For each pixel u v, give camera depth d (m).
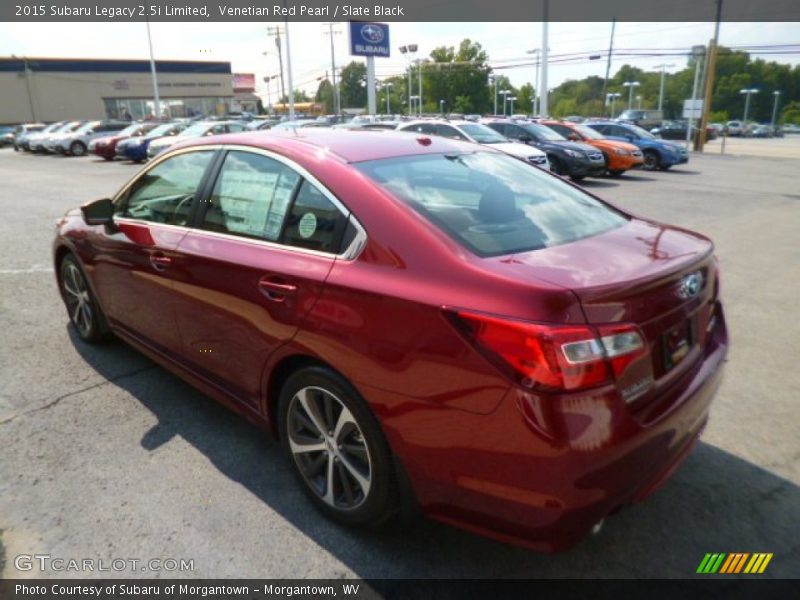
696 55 31.95
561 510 1.99
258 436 3.46
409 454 2.28
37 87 55.59
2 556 2.54
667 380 2.28
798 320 5.31
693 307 2.40
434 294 2.17
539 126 17.48
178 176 3.51
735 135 70.44
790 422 3.60
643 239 2.65
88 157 28.22
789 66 113.25
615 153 17.25
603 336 1.98
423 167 2.93
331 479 2.68
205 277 3.06
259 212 2.95
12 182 17.00
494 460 2.06
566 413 1.93
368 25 39.06
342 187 2.62
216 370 3.21
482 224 2.52
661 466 2.24
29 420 3.60
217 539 2.64
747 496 2.91
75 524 2.73
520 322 1.96
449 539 2.65
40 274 6.82
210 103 63.81
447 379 2.11
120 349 4.65
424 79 100.06
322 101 128.88
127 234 3.72
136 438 3.42
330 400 2.59
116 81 58.78
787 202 12.31
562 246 2.45
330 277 2.46
